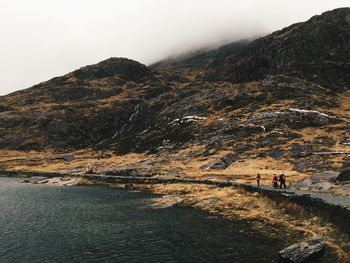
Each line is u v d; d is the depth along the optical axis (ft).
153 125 586.86
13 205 210.59
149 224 153.28
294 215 150.00
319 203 139.85
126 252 116.78
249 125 428.15
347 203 130.93
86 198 235.61
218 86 624.59
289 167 303.68
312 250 100.99
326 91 531.50
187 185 251.80
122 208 194.18
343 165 270.26
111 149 533.55
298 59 620.08
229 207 175.11
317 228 129.39
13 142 631.15
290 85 538.88
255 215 155.63
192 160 373.61
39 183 345.31
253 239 125.49
